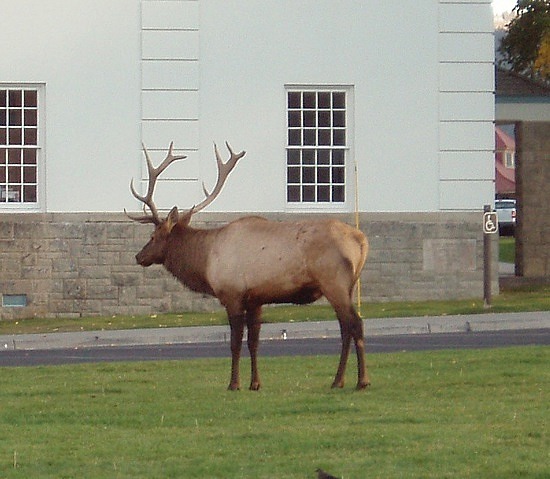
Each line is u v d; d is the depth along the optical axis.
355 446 15.17
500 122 43.28
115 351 28.08
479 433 15.82
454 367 22.06
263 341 29.53
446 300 36.66
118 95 35.59
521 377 20.62
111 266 35.50
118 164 35.56
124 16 35.56
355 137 36.41
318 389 19.95
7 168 35.41
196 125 35.81
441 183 36.78
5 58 35.25
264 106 36.09
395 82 36.53
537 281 41.69
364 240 19.92
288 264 19.64
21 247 35.19
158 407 18.33
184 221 21.05
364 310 34.34
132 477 13.82
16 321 34.62
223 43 35.91
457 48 36.72
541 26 41.38
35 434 16.41
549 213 42.97
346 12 36.31
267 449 15.11
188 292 35.84
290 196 36.38
